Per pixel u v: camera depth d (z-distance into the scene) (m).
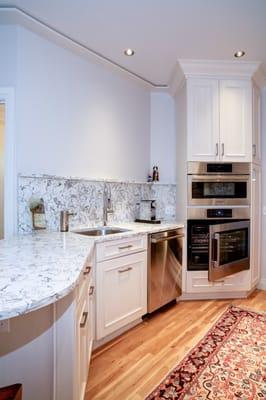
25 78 2.14
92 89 2.71
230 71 2.88
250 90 2.97
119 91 3.03
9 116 2.09
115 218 2.99
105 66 2.80
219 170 2.95
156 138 3.49
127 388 1.66
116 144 2.99
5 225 2.11
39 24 2.10
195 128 2.92
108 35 2.27
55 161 2.38
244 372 1.79
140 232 2.41
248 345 2.11
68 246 1.70
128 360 1.93
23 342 1.08
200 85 2.90
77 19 2.05
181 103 3.12
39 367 1.11
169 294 2.77
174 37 2.32
